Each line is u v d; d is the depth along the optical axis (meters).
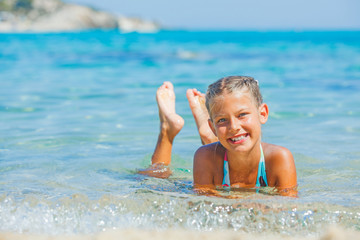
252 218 2.13
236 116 2.50
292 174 2.71
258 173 2.75
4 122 5.25
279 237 1.95
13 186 2.85
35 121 5.33
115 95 7.59
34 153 3.85
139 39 51.84
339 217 2.14
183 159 3.74
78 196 2.40
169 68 13.42
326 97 7.37
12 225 2.08
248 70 12.81
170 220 2.12
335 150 3.94
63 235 1.97
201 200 2.35
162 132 3.63
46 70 12.26
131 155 3.84
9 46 26.88
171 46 30.73
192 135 4.66
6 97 7.23
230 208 2.23
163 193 2.59
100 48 26.30
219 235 1.92
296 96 7.50
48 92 7.89
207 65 14.66
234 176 2.78
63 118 5.54
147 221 2.12
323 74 11.57
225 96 2.48
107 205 2.29
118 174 3.24
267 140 4.35
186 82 9.55
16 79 9.93
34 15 146.50
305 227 2.04
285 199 2.40
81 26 156.25
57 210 2.24
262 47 29.75
